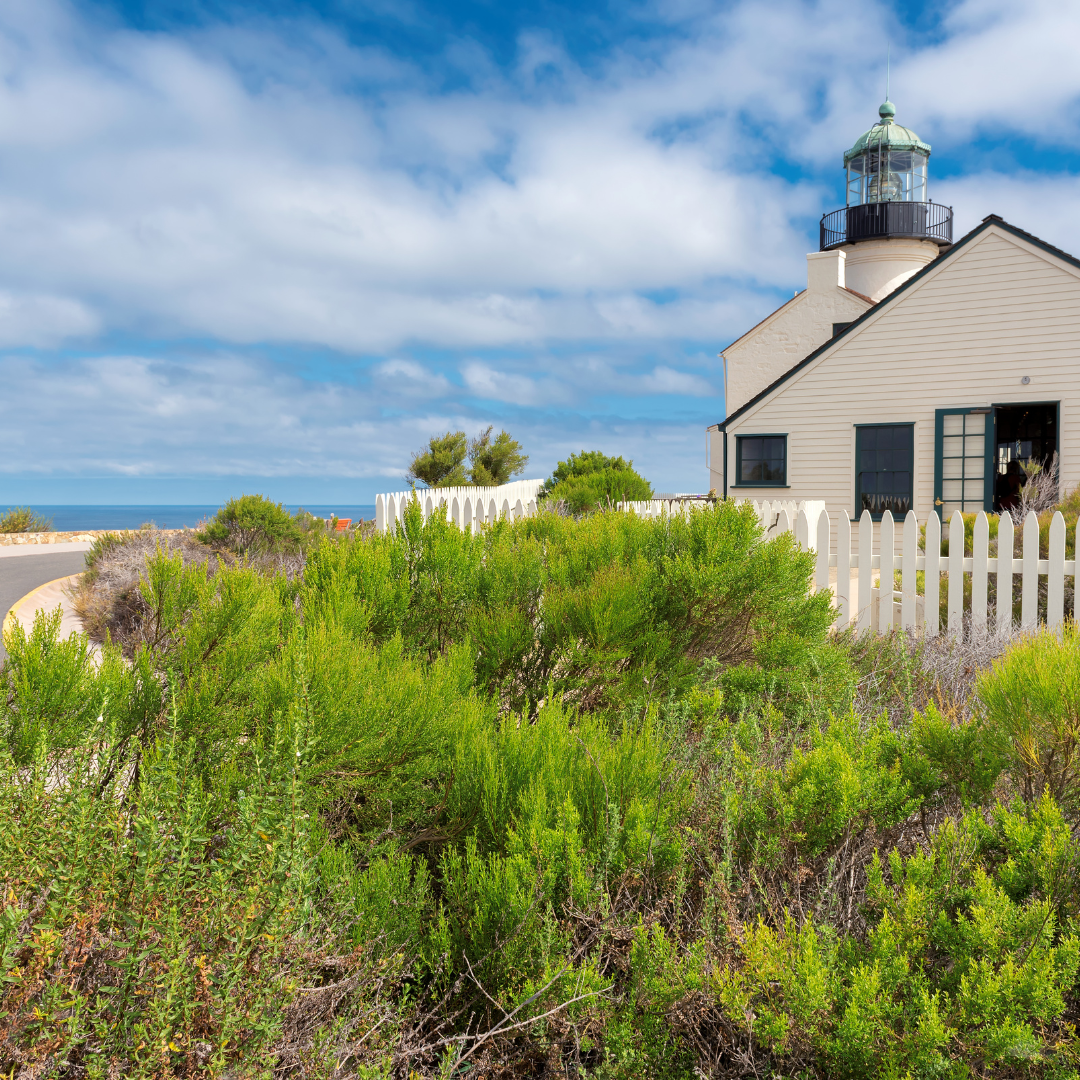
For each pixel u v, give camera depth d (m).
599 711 3.25
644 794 2.17
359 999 1.54
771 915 1.96
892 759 2.58
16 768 1.69
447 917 1.88
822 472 15.26
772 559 3.81
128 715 2.30
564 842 1.90
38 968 1.24
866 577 6.77
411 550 3.89
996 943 1.62
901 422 14.46
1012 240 13.50
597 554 4.02
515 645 3.34
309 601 3.32
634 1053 1.55
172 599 2.99
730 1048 1.67
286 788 1.66
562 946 1.72
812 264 23.55
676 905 1.91
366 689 2.31
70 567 15.83
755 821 2.16
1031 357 13.45
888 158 25.45
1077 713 2.22
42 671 2.11
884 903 1.84
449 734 2.41
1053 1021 1.64
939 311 14.14
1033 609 5.99
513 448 26.14
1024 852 1.93
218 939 1.37
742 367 24.39
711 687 3.59
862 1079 1.49
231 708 2.34
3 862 1.36
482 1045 1.70
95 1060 1.23
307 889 1.63
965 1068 1.43
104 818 1.54
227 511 13.01
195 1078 1.28
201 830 1.62
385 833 2.18
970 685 3.96
